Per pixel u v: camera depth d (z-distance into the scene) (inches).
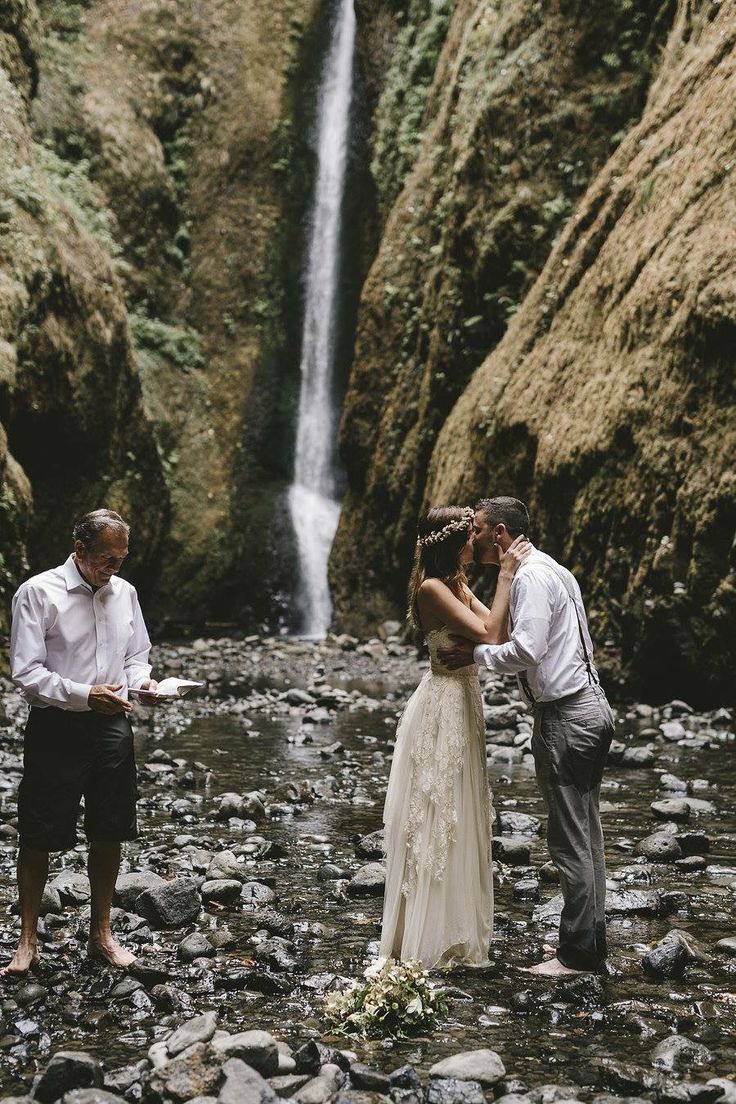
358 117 903.1
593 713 161.3
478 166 621.9
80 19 879.7
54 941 173.0
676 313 429.1
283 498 861.2
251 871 214.8
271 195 927.7
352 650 641.6
